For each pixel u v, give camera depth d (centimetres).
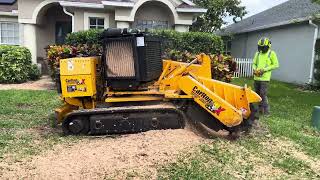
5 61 1523
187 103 721
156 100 725
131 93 721
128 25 1812
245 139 721
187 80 706
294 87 1864
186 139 661
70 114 704
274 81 2147
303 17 1919
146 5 1855
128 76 705
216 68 1109
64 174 515
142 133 683
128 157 576
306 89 1795
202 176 520
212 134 728
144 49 704
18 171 523
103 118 693
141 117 692
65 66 722
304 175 564
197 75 752
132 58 701
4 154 593
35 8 1838
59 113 775
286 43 2177
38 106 1038
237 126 705
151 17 1875
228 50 3130
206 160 584
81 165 546
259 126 835
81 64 715
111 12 1875
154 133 678
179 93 718
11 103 1066
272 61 994
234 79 2069
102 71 731
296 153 669
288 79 2153
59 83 766
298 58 2034
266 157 629
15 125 797
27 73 1614
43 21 1970
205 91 691
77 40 1599
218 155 609
